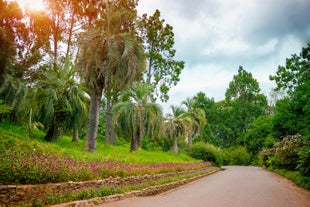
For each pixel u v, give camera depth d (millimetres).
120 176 12289
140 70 19422
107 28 20578
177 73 39875
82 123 20844
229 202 9133
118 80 18734
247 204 8727
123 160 16984
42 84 19109
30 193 7410
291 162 22484
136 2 32875
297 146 22578
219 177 21953
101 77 19141
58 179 8789
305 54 20625
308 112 21266
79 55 18797
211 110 72812
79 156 13914
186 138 44156
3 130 13609
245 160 63625
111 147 25219
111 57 17938
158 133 28078
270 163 32156
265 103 75312
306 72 21062
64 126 19078
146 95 27297
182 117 43438
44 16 27797
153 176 14953
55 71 20594
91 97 19531
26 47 24406
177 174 18891
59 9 30047
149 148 41562
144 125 26516
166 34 39531
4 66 10938
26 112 18422
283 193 11852
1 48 10664
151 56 37688
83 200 8047
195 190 13203
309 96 20578
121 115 25750
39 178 8109
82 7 30328
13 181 7453
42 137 19094
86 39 18625
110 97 30188
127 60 18391
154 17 39531
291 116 26969
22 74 20234
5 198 6734
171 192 12898
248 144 60688
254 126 59625
